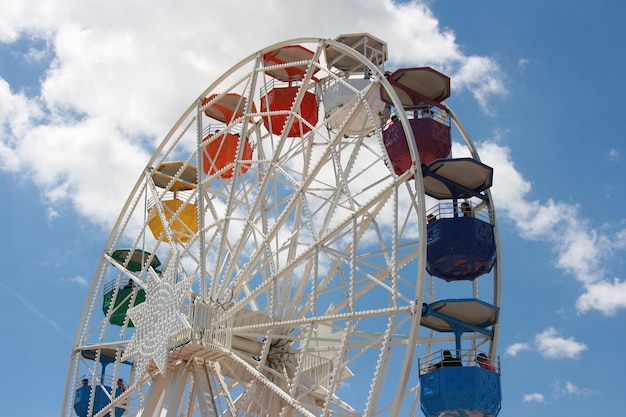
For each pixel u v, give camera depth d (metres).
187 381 33.22
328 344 35.50
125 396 35.59
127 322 38.84
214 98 37.25
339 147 32.59
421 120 33.91
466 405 28.39
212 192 36.69
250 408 32.84
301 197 31.84
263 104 39.38
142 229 39.34
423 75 34.72
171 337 32.38
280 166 33.59
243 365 31.75
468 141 34.59
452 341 31.20
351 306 28.55
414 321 26.72
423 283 26.97
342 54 38.34
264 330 32.09
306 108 39.09
